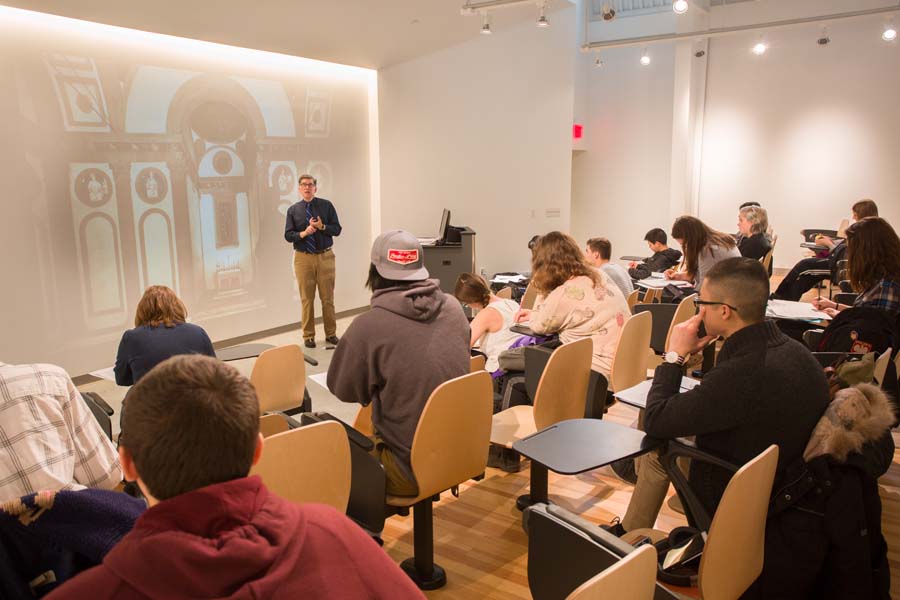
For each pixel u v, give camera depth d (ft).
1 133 14.25
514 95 25.41
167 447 2.39
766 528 5.38
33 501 3.80
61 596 2.22
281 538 2.41
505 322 11.73
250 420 2.55
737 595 5.05
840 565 5.24
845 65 29.01
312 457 5.76
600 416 9.79
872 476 5.33
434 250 21.99
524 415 9.57
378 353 6.91
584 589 3.37
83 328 16.14
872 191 29.27
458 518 9.19
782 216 31.48
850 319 9.01
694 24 29.09
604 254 14.80
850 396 5.30
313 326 19.58
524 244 26.35
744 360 5.42
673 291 15.56
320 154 22.58
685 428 5.55
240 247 20.06
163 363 2.60
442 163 25.07
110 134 16.33
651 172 32.63
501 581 7.73
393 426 7.05
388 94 23.98
